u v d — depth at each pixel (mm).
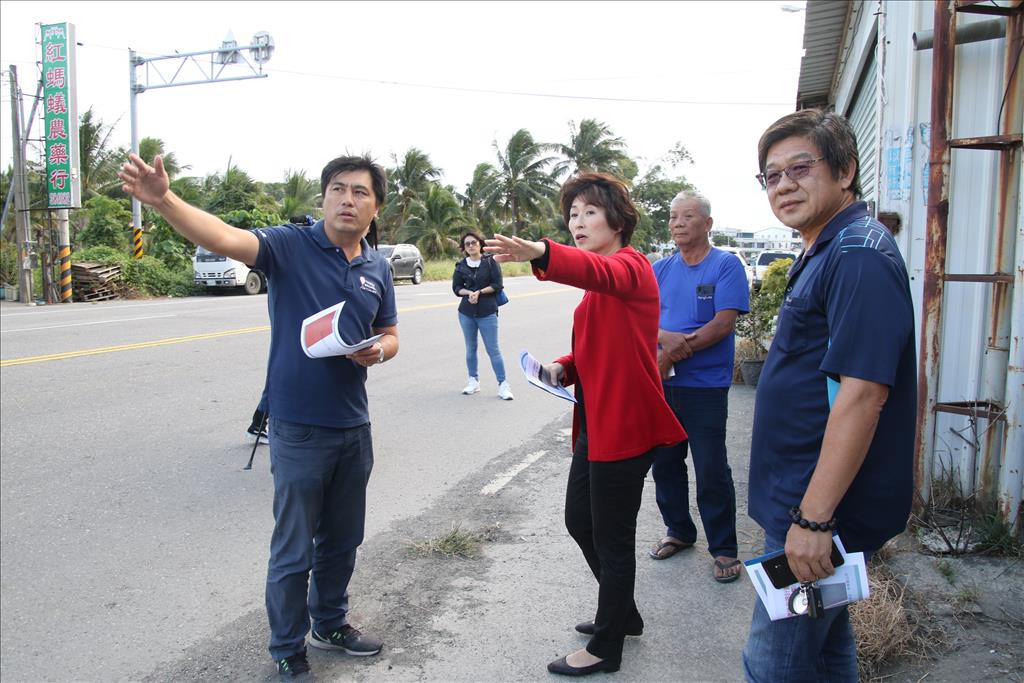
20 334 11164
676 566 3826
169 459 5668
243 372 8688
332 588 3068
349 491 2998
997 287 3607
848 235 1803
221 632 3348
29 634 3348
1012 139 3445
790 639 1951
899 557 3518
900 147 4227
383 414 7184
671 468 3828
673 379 3629
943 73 3514
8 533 4371
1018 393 3400
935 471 3904
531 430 6594
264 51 20531
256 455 5793
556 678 2891
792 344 1935
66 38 17609
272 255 2809
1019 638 2957
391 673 2947
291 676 2867
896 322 1699
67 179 17953
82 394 7535
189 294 21844
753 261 21578
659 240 48250
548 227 42062
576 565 3854
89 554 4117
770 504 1995
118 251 22062
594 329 2691
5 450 5816
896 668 2824
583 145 42844
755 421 2066
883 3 4391
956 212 3824
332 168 2895
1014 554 3420
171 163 31578
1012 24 3494
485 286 7742
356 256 2992
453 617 3357
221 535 4363
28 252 18219
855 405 1700
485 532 4305
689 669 2930
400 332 12578
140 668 3082
